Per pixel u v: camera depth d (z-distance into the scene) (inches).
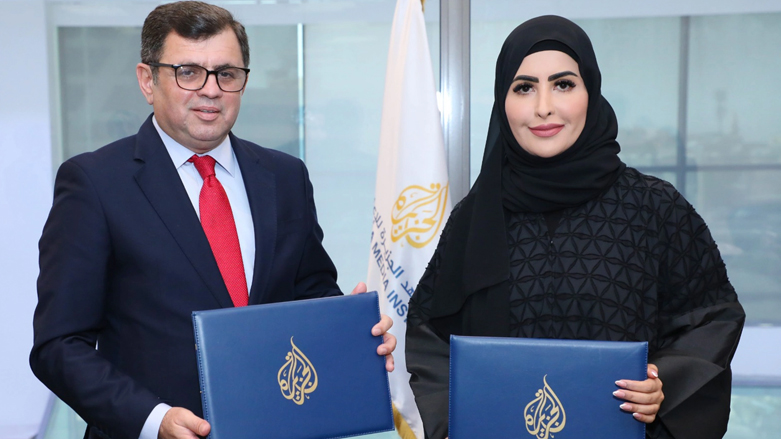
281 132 103.7
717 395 51.5
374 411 51.1
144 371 52.6
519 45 54.8
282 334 49.1
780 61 101.4
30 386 101.7
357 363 51.0
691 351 51.6
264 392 48.0
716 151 103.1
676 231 53.7
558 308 53.9
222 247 55.4
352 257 105.8
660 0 101.7
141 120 101.3
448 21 105.0
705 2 101.3
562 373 46.5
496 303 54.9
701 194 103.8
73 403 49.9
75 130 100.3
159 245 52.9
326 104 103.6
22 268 100.2
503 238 55.9
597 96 55.4
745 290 105.0
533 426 46.5
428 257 85.2
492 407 46.9
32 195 100.1
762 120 102.3
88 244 51.8
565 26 55.0
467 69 105.7
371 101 103.7
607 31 102.8
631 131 103.7
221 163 58.1
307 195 62.5
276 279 56.6
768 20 101.0
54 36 99.0
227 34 53.6
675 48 102.2
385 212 90.1
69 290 51.1
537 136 54.0
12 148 99.1
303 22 102.3
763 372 106.1
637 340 52.3
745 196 103.4
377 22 102.5
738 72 102.0
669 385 49.7
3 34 97.9
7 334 100.4
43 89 99.2
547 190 54.8
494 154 58.6
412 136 87.7
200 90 52.4
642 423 46.0
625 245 53.5
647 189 54.9
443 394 54.0
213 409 46.6
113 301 54.0
